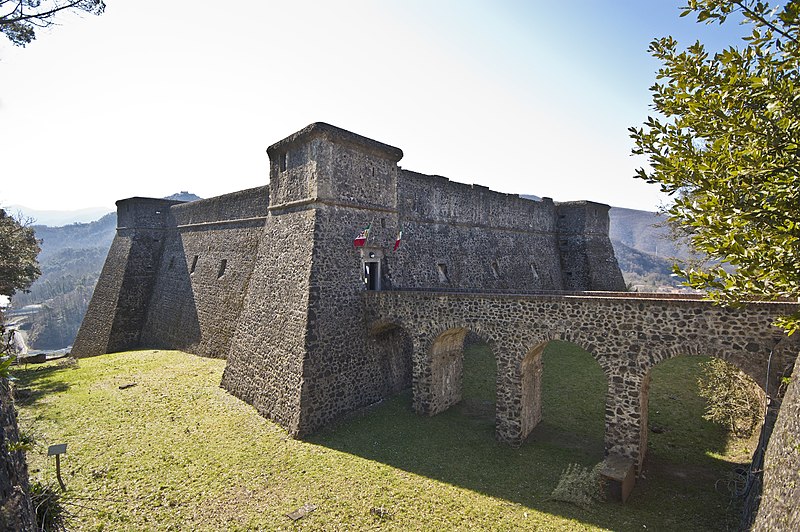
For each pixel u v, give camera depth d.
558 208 31.62
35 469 10.10
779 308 8.38
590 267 29.78
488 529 8.29
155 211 29.09
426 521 8.53
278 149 16.44
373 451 11.57
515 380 11.81
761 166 4.86
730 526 8.15
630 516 8.63
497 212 25.83
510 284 25.27
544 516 8.66
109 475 10.02
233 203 23.08
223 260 22.70
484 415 14.09
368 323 15.16
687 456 11.06
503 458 11.12
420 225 20.19
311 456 11.25
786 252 4.78
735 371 12.54
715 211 5.18
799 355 7.46
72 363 20.20
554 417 13.73
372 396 15.03
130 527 8.25
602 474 9.32
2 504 4.62
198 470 10.41
